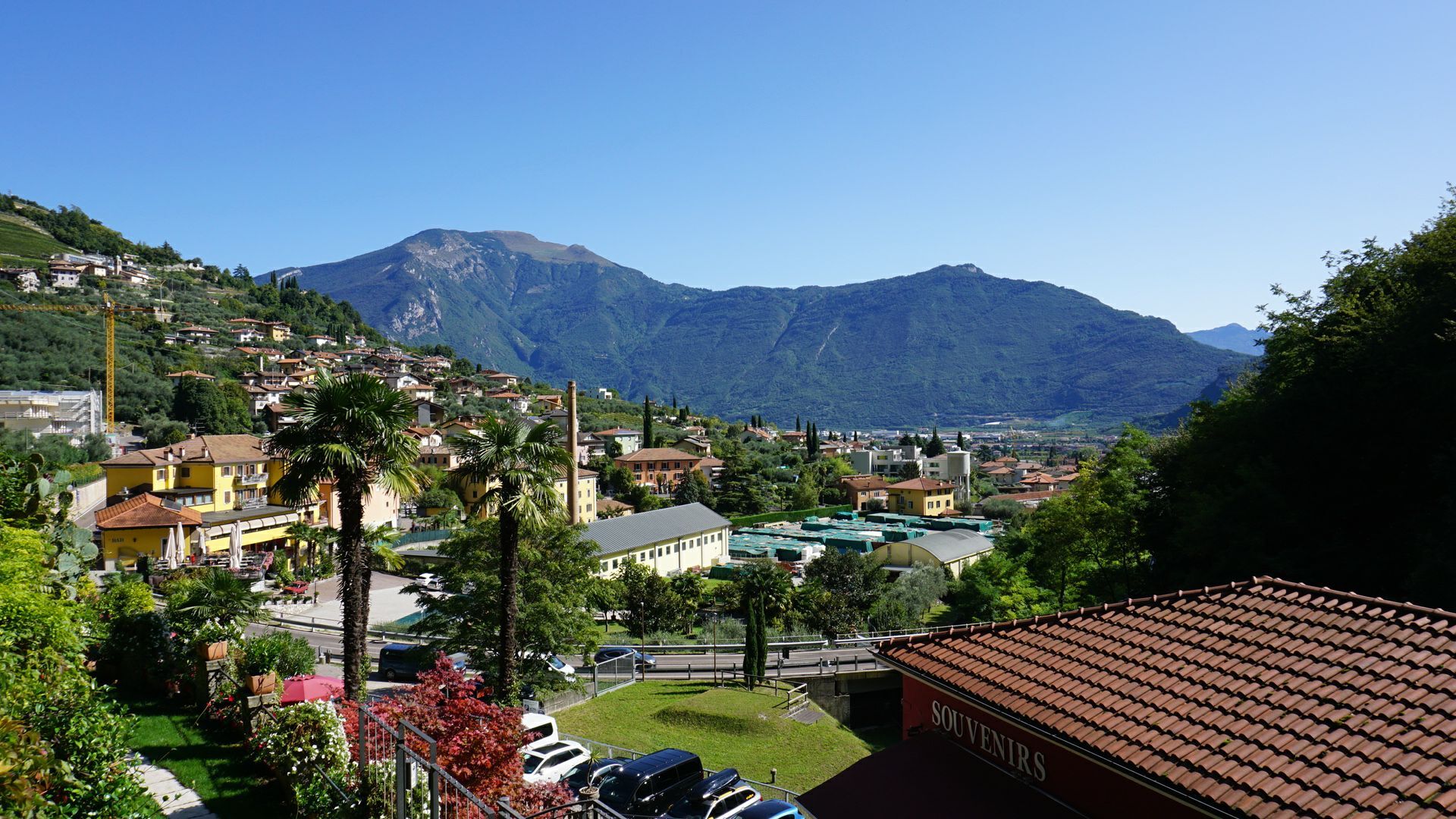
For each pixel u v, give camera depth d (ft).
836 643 191.31
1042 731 40.52
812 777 113.80
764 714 131.54
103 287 653.71
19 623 49.32
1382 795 30.12
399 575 255.50
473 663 109.81
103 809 38.58
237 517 244.42
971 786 43.55
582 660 162.30
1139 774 35.40
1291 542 116.78
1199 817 34.19
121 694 71.56
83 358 425.28
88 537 78.13
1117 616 49.42
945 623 232.32
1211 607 47.11
